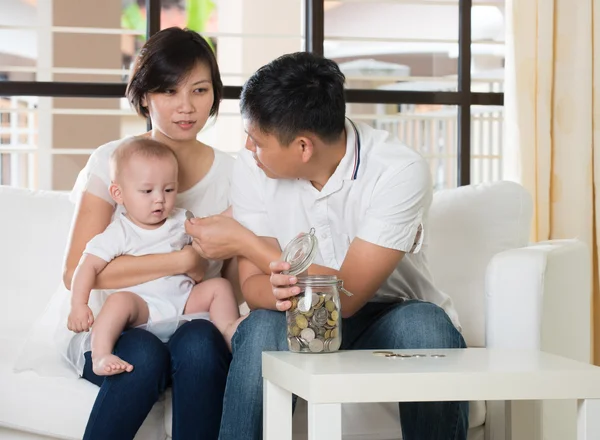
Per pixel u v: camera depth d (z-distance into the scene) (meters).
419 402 1.78
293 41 6.81
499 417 2.08
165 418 1.94
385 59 5.38
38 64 5.39
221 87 2.21
